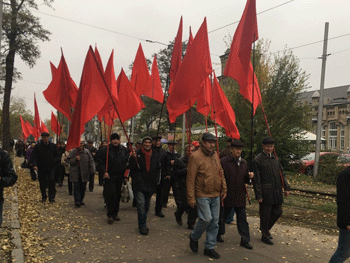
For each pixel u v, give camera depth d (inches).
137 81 433.4
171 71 337.1
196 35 247.8
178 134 1067.3
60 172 534.0
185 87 247.8
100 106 311.0
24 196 427.2
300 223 306.3
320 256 211.6
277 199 235.8
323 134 2086.6
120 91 386.3
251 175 228.5
